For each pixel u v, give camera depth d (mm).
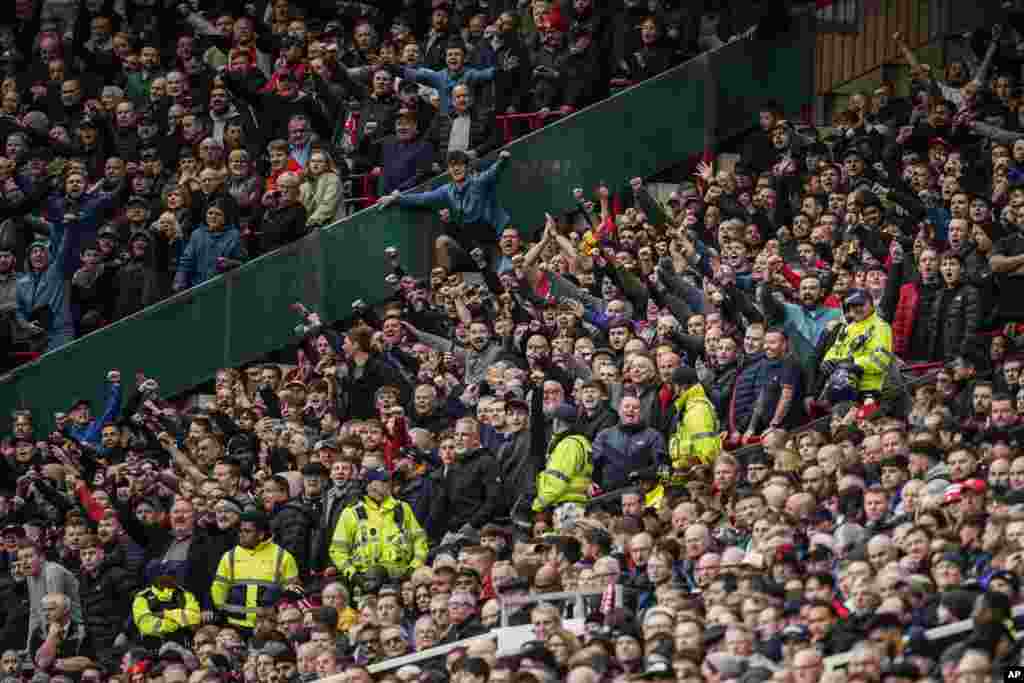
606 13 81938
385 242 76625
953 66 80562
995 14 82125
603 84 81438
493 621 53375
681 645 44844
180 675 58812
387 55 82562
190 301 76250
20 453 73812
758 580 45844
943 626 42000
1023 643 40844
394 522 60594
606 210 73625
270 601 60750
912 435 54000
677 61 82750
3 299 80875
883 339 59750
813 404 60375
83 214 80812
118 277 78562
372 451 61500
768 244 67125
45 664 63656
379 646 54906
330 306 76188
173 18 90500
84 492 68312
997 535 45031
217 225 76750
